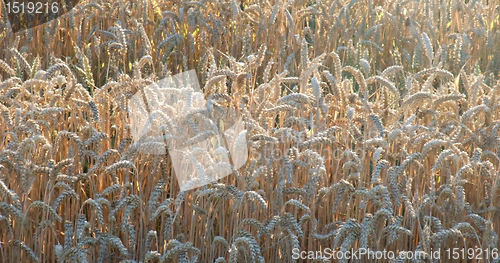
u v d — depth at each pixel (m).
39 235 2.70
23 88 2.82
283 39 4.80
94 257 2.68
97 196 2.60
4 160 2.41
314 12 5.11
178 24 5.17
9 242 2.58
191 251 2.43
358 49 4.59
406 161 2.48
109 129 2.99
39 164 2.69
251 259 2.58
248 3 5.73
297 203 2.45
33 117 2.69
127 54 4.63
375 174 2.46
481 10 5.57
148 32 5.11
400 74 4.34
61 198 2.45
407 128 2.69
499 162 2.72
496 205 2.89
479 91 3.19
